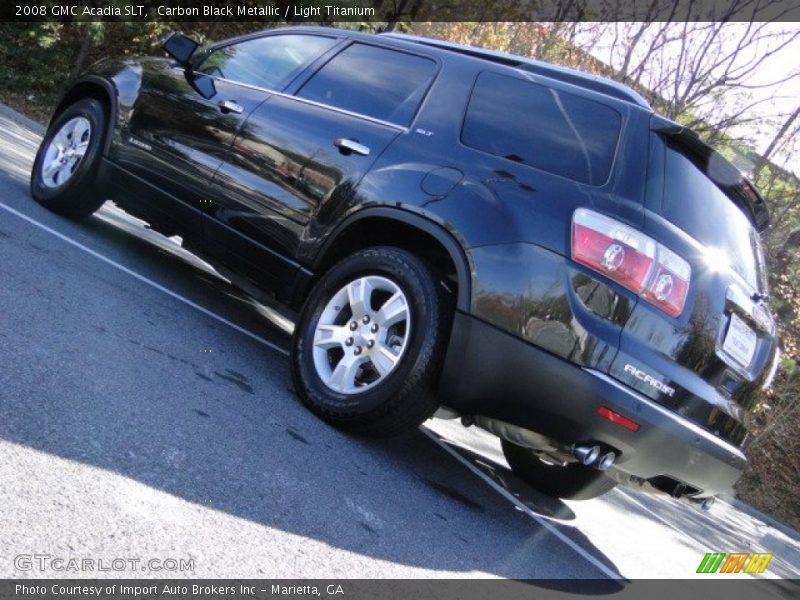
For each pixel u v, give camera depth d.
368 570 2.83
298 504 3.09
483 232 3.86
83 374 3.36
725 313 3.96
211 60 5.72
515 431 3.96
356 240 4.51
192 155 5.34
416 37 5.04
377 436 4.14
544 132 4.12
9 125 11.77
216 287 6.68
